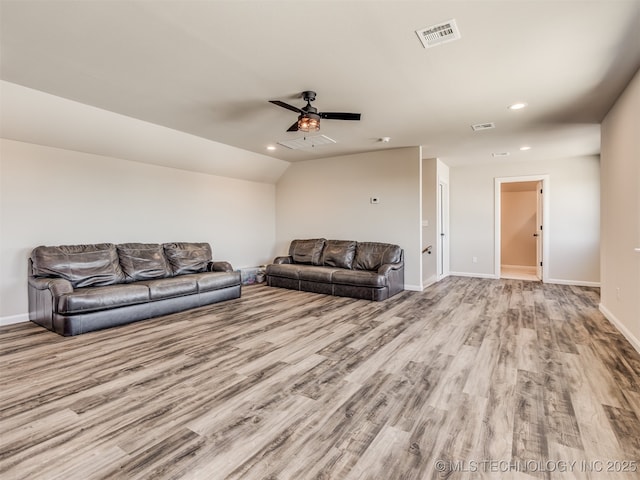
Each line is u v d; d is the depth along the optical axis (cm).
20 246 393
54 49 246
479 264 711
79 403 214
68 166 430
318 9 199
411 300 493
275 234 740
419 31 222
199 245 550
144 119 410
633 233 297
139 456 165
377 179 593
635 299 294
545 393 222
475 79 296
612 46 240
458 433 182
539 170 650
